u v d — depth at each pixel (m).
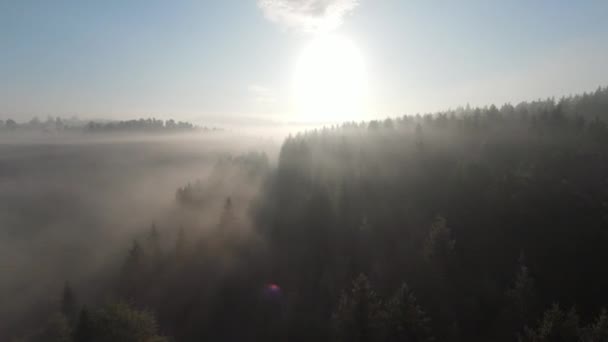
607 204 58.56
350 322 34.53
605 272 47.97
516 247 55.16
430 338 34.06
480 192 70.31
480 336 41.56
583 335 28.70
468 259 53.75
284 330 51.59
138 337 28.11
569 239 54.16
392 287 51.62
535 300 40.38
